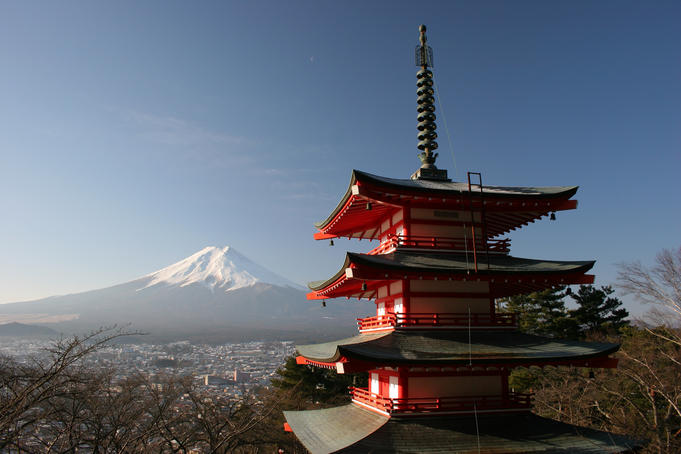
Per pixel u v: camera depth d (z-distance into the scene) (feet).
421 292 68.95
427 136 84.58
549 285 71.51
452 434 59.11
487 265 67.56
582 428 63.57
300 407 149.18
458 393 65.00
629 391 116.67
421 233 72.54
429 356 58.90
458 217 74.59
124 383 89.30
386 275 63.31
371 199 68.54
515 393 67.31
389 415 61.21
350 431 65.21
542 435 60.39
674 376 110.93
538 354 60.95
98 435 68.03
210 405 102.22
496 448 56.44
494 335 68.64
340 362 56.03
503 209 73.51
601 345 64.34
